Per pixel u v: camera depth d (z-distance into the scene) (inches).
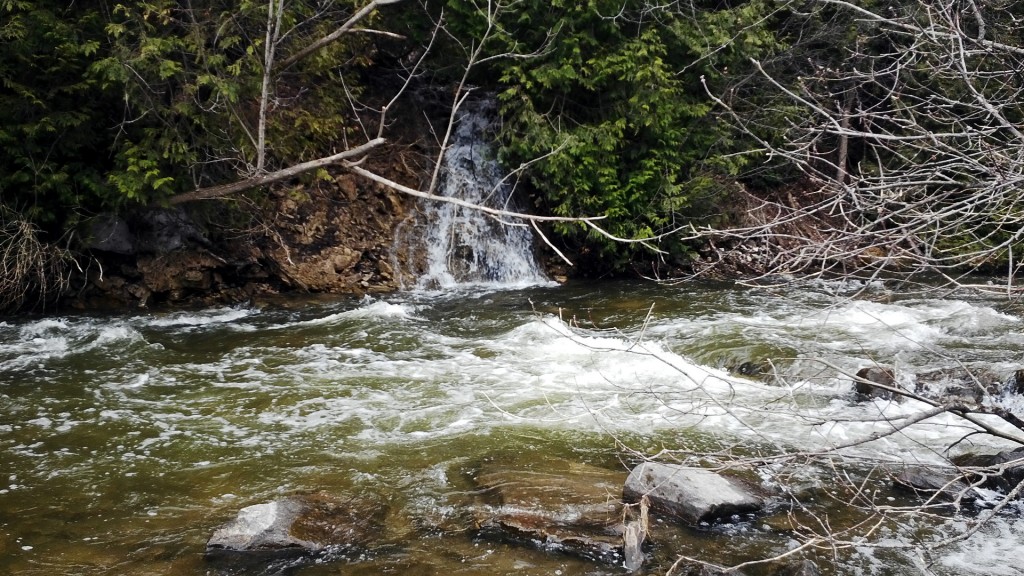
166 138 431.8
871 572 189.6
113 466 252.7
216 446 267.9
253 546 198.1
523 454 257.8
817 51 577.0
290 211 535.8
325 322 438.9
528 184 612.7
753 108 594.6
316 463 253.6
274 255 515.5
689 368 347.6
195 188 463.5
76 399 314.8
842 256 165.2
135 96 422.9
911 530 207.0
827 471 240.5
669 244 593.6
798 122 564.4
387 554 197.6
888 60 449.7
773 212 610.2
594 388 323.9
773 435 269.3
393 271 550.0
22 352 378.0
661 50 573.3
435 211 584.1
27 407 305.4
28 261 430.6
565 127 568.1
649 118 557.3
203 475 245.4
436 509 221.0
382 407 304.3
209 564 193.6
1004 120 171.5
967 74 179.8
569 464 247.8
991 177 182.1
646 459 199.6
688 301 487.2
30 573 189.5
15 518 218.1
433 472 245.0
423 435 276.1
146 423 289.6
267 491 233.9
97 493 233.8
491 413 296.5
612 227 580.7
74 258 452.8
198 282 492.1
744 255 576.1
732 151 610.9
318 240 537.3
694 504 210.2
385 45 612.1
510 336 406.0
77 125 427.2
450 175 599.8
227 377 342.6
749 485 227.8
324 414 297.4
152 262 484.1
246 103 509.7
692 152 597.9
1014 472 223.9
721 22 590.6
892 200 173.0
